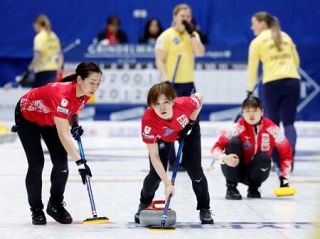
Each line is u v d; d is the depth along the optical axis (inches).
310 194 762.8
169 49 933.8
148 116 566.9
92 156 1093.8
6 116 1412.4
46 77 1294.3
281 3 1478.8
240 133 725.9
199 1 1473.9
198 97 589.0
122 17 1473.9
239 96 1392.7
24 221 620.7
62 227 593.3
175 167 598.5
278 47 941.2
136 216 609.9
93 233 569.0
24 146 596.4
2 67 1439.5
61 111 562.3
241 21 1473.9
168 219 588.1
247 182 740.0
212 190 792.9
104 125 1362.0
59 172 593.9
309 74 1406.3
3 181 852.0
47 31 1293.1
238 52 1391.5
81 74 561.9
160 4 1476.4
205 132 1353.3
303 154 1123.3
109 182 850.1
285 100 952.3
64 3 1477.6
